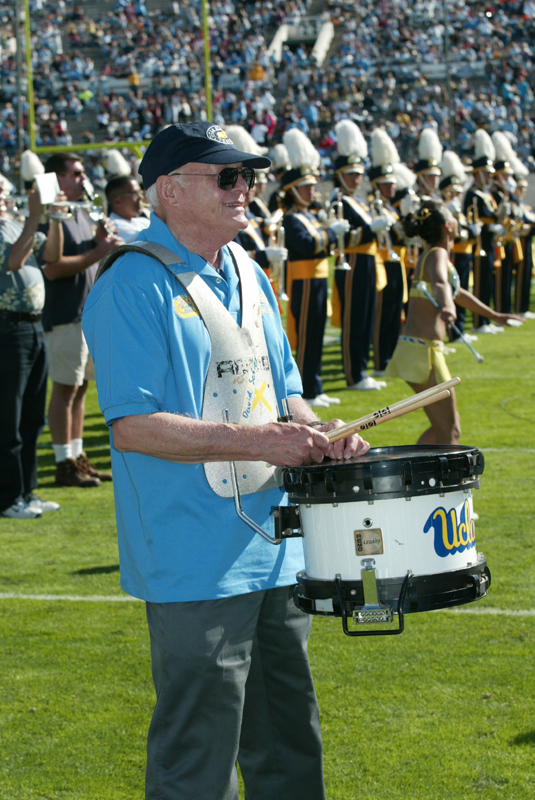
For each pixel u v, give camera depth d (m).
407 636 4.03
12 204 6.06
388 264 10.94
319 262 9.11
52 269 6.33
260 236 9.45
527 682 3.54
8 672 3.80
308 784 2.40
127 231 7.62
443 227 5.52
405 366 5.56
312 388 9.16
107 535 5.60
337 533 2.06
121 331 2.11
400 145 31.20
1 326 5.66
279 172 10.87
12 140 29.28
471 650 3.84
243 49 34.91
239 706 2.20
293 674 2.36
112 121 26.53
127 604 4.52
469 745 3.13
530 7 36.19
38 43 27.16
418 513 2.04
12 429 5.89
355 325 9.98
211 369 2.20
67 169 6.59
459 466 2.07
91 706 3.53
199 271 2.23
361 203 10.19
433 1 36.59
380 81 33.91
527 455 6.99
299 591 2.16
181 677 2.15
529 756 3.05
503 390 9.48
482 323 14.00
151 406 2.09
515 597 4.36
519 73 33.72
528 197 27.83
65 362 6.60
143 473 2.18
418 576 2.02
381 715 3.36
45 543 5.46
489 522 5.46
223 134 2.23
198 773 2.17
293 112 32.56
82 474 6.86
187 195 2.20
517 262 15.35
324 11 37.75
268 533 2.23
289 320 9.24
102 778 3.05
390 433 7.80
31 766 3.13
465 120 31.70
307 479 2.06
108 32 27.94
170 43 29.28
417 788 2.90
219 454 2.09
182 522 2.16
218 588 2.14
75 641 4.09
